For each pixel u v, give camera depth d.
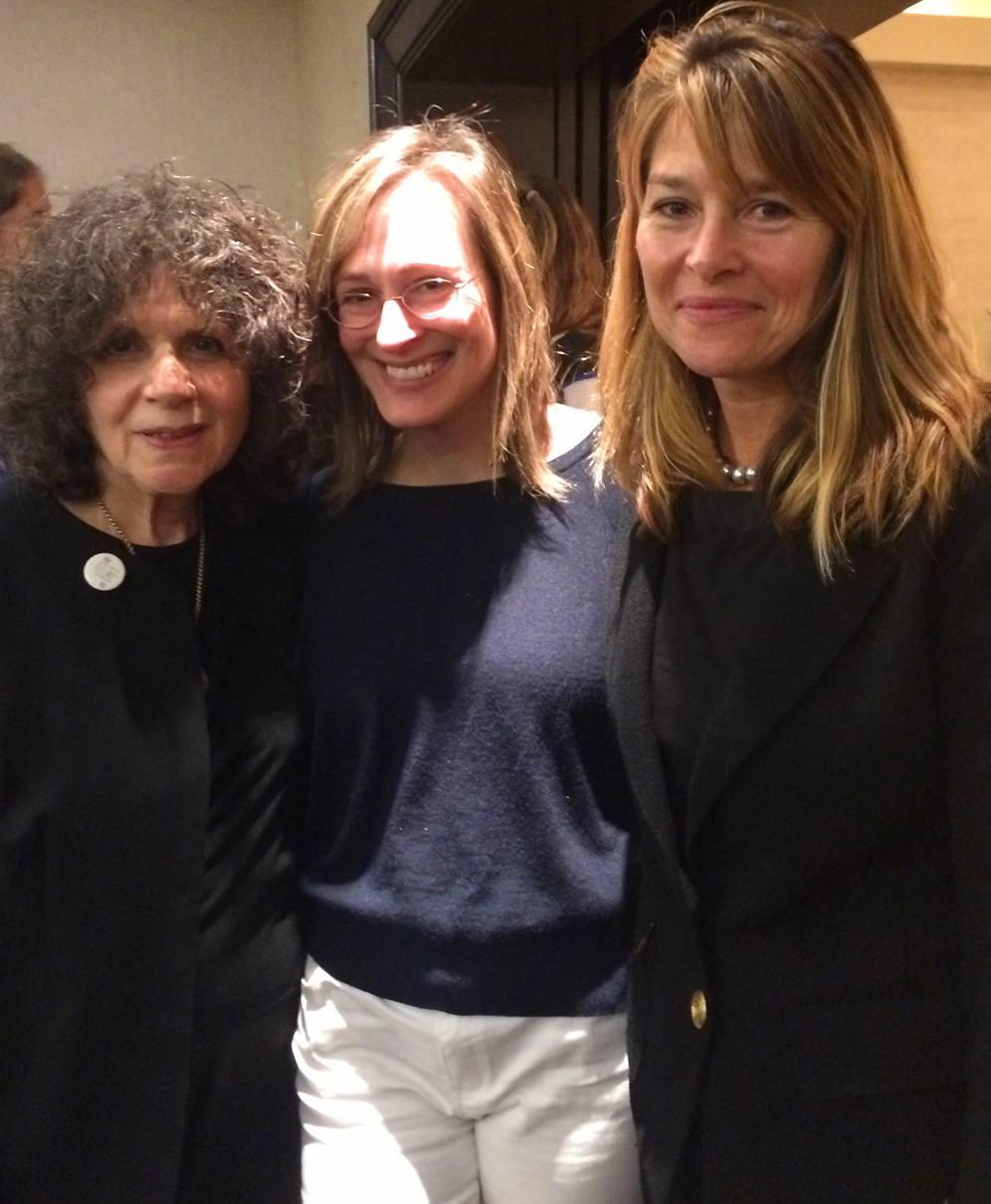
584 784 1.13
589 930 1.12
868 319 0.85
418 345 1.14
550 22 1.98
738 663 0.91
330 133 3.04
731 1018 0.97
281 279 1.14
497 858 1.12
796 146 0.82
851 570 0.86
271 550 1.25
